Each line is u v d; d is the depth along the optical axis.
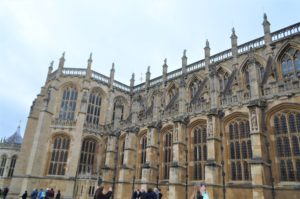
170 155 40.34
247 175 30.77
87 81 54.84
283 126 29.44
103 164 52.78
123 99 62.91
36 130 48.53
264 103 30.77
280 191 27.38
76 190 46.34
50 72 59.69
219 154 33.09
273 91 30.95
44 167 47.66
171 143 40.91
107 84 60.06
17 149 73.00
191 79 50.59
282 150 28.80
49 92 52.44
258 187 26.48
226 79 44.50
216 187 30.88
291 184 27.00
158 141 42.22
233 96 34.47
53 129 50.72
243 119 32.81
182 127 38.16
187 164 37.06
